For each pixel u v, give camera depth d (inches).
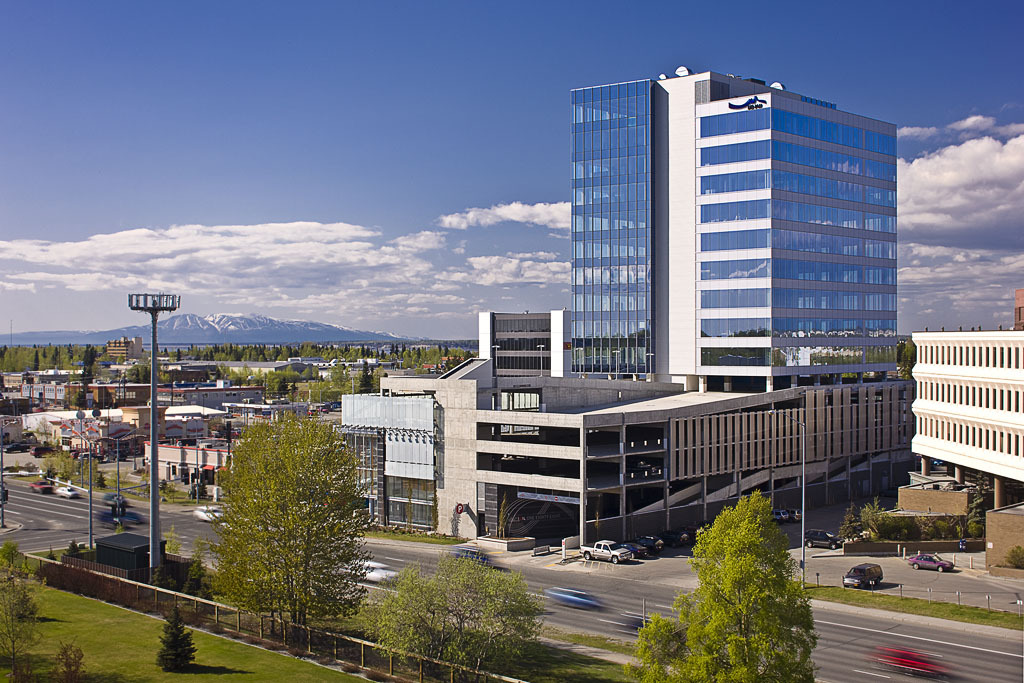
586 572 2913.4
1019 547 2787.9
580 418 3243.1
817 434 4284.0
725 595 1480.1
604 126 5128.0
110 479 5177.2
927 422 3981.3
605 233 5123.0
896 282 5359.3
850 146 5044.3
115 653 1862.7
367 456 3806.6
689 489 3673.7
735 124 4722.0
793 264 4729.3
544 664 1916.8
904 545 3147.1
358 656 1948.8
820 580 2736.2
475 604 1849.2
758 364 4658.0
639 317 5007.4
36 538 3545.8
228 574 2103.8
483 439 3570.4
